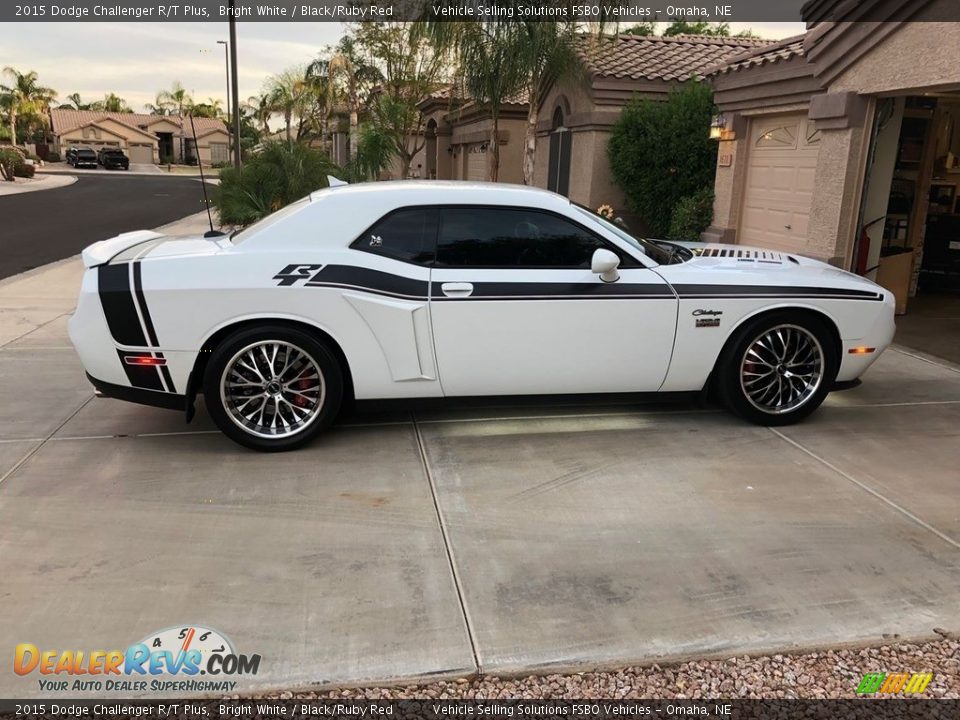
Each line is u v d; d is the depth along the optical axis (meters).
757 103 10.26
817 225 8.66
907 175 9.66
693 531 3.84
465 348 4.76
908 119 9.46
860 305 5.11
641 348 4.93
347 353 4.67
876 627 3.12
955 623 3.15
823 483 4.39
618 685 2.81
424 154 26.39
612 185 13.69
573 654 2.95
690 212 11.89
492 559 3.57
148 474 4.41
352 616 3.14
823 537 3.79
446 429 5.16
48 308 8.93
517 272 4.78
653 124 12.43
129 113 84.19
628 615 3.17
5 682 2.77
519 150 19.31
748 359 5.10
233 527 3.83
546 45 12.04
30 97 77.50
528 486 4.31
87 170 62.91
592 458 4.70
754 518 3.97
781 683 2.83
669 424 5.29
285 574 3.43
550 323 4.79
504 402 5.00
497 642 3.01
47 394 5.82
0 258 13.34
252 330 4.55
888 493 4.27
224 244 4.83
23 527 3.78
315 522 3.89
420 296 4.66
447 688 2.79
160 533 3.76
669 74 13.31
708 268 5.09
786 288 5.02
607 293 4.82
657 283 4.88
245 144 28.95
